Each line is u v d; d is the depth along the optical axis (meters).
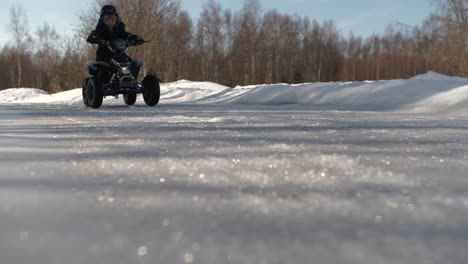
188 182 0.80
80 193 0.71
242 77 34.06
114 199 0.67
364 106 5.18
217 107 4.83
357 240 0.48
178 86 11.16
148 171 0.91
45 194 0.69
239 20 34.56
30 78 36.53
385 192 0.72
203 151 1.19
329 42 41.81
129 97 5.61
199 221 0.56
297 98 6.53
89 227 0.53
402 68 41.28
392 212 0.60
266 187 0.76
